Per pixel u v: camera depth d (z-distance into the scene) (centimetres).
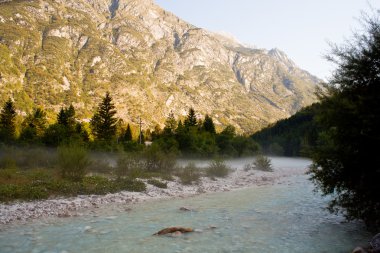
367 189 965
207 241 916
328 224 1136
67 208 1334
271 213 1325
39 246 839
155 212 1325
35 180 1772
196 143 5581
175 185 2148
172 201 1616
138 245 866
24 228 1022
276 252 827
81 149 1938
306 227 1094
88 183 1805
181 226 1066
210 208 1431
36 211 1242
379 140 901
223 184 2392
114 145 5069
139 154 2806
